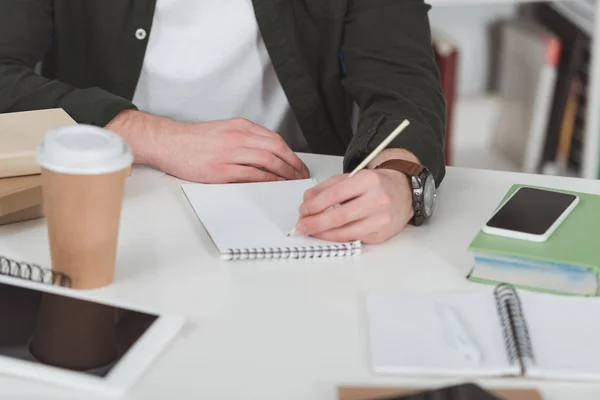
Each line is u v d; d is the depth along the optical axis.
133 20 1.70
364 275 1.09
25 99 1.49
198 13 1.72
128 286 1.05
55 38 1.76
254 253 1.12
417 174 1.24
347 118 1.82
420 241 1.20
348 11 1.71
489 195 1.36
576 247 1.10
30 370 0.86
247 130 1.41
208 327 0.97
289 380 0.89
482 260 1.09
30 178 1.20
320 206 1.17
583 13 2.61
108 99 1.46
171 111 1.79
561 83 2.60
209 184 1.35
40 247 1.13
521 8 2.91
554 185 1.40
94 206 0.98
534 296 1.03
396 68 1.62
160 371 0.89
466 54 2.98
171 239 1.17
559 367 0.90
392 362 0.91
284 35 1.71
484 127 2.95
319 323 0.98
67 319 0.93
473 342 0.93
